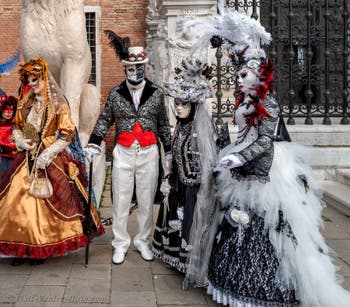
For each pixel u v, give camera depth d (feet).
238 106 11.10
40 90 13.07
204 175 11.30
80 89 17.46
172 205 12.16
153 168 13.14
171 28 22.35
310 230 10.27
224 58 26.23
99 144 13.14
